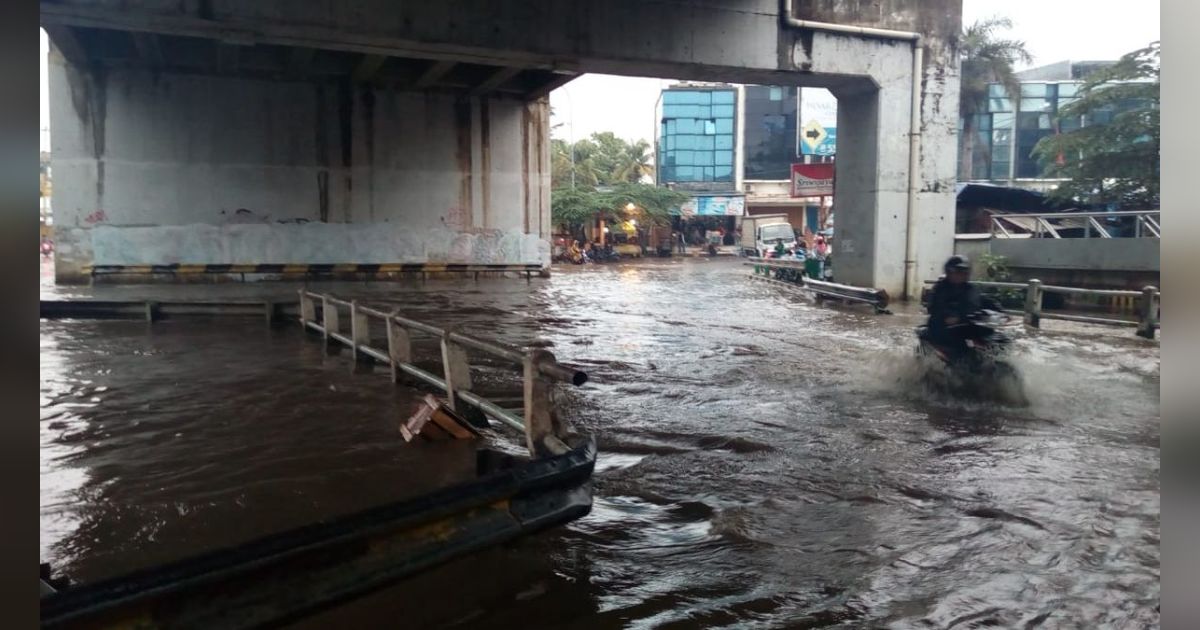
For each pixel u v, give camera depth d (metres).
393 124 23.20
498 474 3.64
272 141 21.88
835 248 19.84
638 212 43.91
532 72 22.92
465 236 24.39
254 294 19.11
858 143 18.92
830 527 4.54
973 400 7.84
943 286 8.21
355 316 9.56
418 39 15.08
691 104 50.56
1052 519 4.63
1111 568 3.98
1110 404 7.65
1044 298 16.08
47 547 4.19
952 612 3.56
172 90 20.75
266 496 4.98
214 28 14.36
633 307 17.30
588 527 4.54
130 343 11.23
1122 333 12.70
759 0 16.92
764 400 7.85
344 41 15.15
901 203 18.53
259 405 7.42
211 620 2.63
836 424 6.87
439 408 6.07
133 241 20.72
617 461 5.78
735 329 13.54
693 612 3.57
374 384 8.41
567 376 4.73
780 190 49.59
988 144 41.97
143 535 4.36
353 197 22.89
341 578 2.98
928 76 18.45
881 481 5.33
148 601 2.47
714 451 6.05
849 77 17.89
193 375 8.88
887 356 10.20
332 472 5.44
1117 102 20.12
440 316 15.09
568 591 3.77
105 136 20.28
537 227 25.53
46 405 7.38
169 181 20.92
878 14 17.95
